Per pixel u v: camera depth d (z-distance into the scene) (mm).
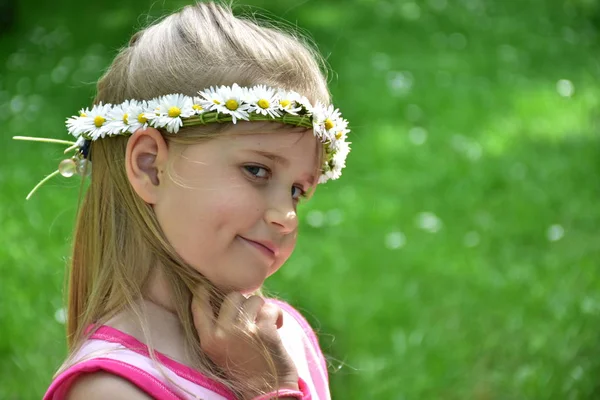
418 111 10445
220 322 2219
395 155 9117
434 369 5129
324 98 2387
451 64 12469
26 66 11258
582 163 8898
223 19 2375
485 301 5996
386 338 5562
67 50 12023
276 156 2213
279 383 2225
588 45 13727
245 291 2273
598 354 5125
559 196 8055
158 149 2215
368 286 6277
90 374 2127
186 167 2191
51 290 5625
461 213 7762
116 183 2322
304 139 2258
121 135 2305
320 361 2693
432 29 14062
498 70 12320
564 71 12453
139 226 2270
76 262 2434
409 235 7258
